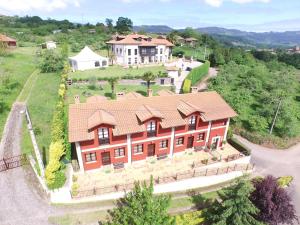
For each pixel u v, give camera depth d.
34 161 27.31
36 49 92.56
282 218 22.23
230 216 21.52
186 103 31.53
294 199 28.56
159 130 29.27
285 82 64.69
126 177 27.58
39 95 47.91
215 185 29.22
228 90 56.44
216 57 89.62
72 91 51.69
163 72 68.06
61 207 23.05
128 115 28.48
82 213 22.70
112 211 23.22
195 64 84.56
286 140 40.47
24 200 23.16
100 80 58.94
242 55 99.62
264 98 51.50
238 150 34.78
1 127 34.69
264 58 131.75
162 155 31.03
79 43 107.31
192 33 144.25
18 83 52.00
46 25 158.62
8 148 29.97
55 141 26.00
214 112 31.91
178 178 27.78
